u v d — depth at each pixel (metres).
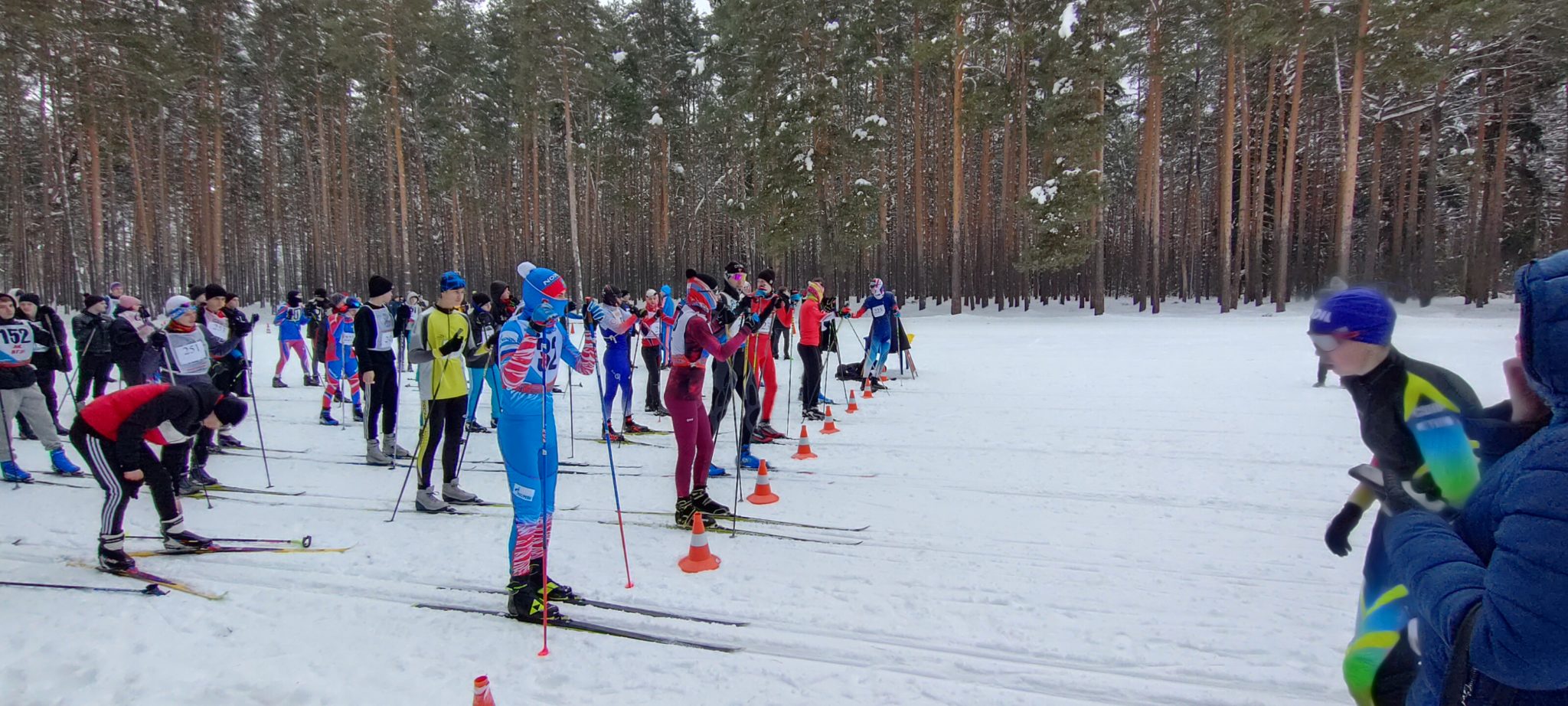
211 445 7.54
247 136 41.03
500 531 5.03
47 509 5.55
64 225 34.56
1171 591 3.78
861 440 7.62
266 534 4.98
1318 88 27.62
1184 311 28.41
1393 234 28.52
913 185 34.94
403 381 13.46
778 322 8.98
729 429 8.46
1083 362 13.40
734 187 42.47
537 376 3.74
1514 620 1.08
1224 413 8.37
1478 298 24.42
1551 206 27.44
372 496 5.96
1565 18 21.53
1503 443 1.54
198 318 7.30
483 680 2.62
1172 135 36.19
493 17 38.09
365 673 3.14
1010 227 31.39
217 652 3.34
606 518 5.29
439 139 36.84
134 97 28.61
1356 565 4.05
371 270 43.41
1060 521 4.91
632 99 36.47
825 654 3.25
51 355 7.68
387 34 30.77
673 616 3.65
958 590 3.86
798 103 27.69
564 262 46.09
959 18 26.53
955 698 2.88
